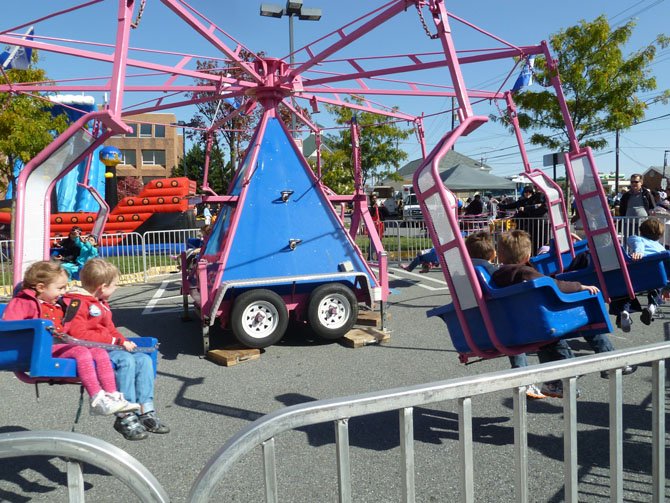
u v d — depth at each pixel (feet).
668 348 7.09
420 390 5.85
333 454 12.07
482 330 11.91
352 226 26.86
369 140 78.95
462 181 72.33
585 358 6.66
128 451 12.60
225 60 23.66
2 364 9.64
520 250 13.28
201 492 5.13
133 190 137.80
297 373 18.43
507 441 12.46
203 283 20.68
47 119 46.68
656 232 19.89
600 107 47.98
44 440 5.10
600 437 12.41
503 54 21.80
